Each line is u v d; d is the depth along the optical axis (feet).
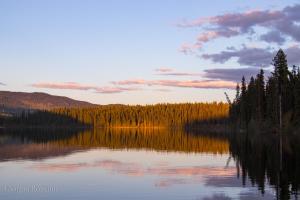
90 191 89.45
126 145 239.71
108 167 128.88
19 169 123.13
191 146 225.76
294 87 299.58
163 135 403.34
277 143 221.05
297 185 93.50
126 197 83.30
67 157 160.45
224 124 589.32
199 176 109.19
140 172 117.60
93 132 508.53
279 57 307.17
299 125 285.64
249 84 383.65
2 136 356.79
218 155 167.43
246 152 175.01
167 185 95.61
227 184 95.96
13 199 82.23
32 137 340.80
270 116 318.04
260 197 81.20
